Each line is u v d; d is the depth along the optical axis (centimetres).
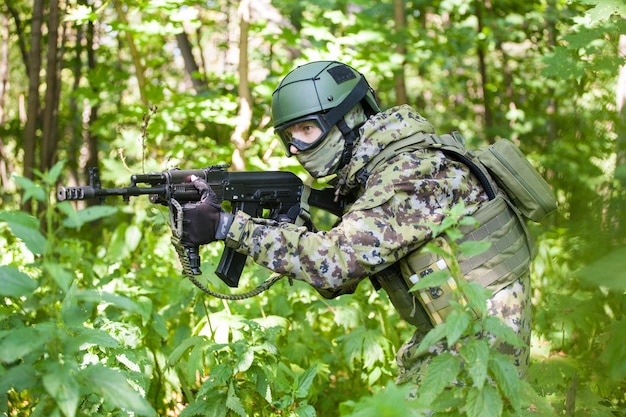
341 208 297
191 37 1055
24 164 684
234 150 621
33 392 189
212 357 294
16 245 427
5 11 932
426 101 1172
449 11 867
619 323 238
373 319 417
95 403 219
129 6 601
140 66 628
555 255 437
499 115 980
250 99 625
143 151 286
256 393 273
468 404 185
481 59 905
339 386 408
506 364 189
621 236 215
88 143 927
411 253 247
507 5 886
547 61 323
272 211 285
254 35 659
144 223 574
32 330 170
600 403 294
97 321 283
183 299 361
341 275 235
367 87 279
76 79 940
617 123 289
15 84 1285
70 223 162
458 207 188
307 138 275
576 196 291
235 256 264
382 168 252
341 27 718
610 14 293
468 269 244
